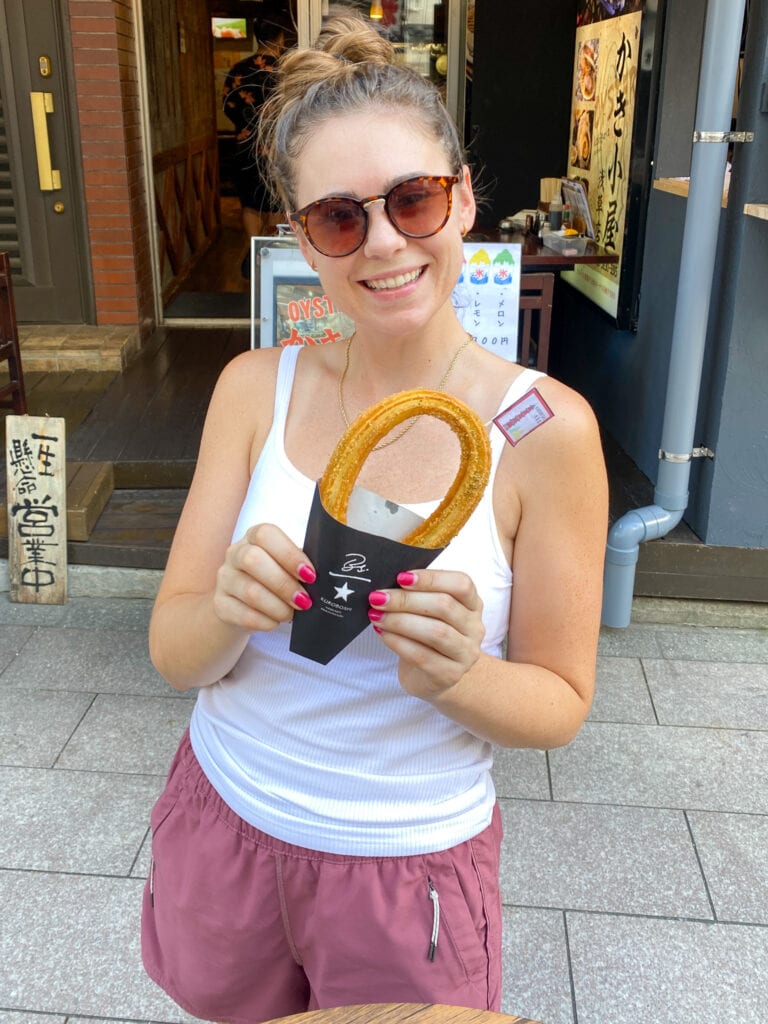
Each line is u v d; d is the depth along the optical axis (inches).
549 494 41.6
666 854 91.1
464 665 35.8
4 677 118.0
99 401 179.2
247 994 48.9
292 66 42.3
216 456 47.6
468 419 33.7
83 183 204.5
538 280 137.2
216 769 47.0
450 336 44.2
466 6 216.4
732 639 130.1
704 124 109.0
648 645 128.1
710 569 129.6
